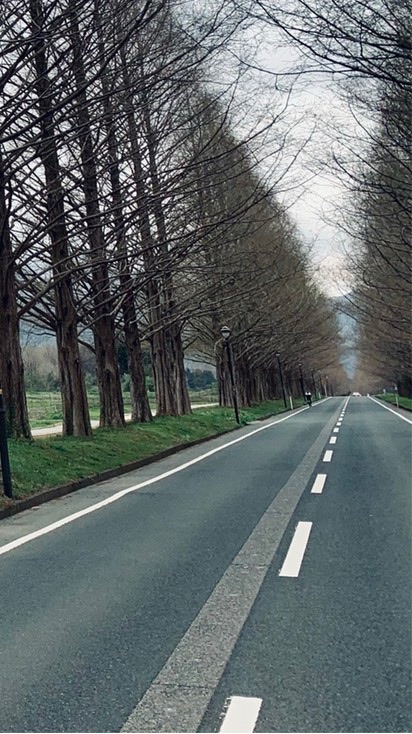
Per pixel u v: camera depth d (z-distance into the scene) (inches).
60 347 796.0
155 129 752.3
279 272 1633.9
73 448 651.5
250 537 323.6
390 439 903.1
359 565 268.5
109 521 379.2
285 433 1093.8
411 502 407.5
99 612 219.6
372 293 1448.1
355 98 583.8
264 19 412.2
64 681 167.6
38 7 508.7
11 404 628.4
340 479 517.3
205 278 1101.7
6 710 153.2
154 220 837.8
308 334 2832.2
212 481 533.3
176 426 1071.0
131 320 1091.9
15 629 205.8
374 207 798.5
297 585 243.8
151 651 185.3
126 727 144.3
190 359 2228.1
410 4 411.8
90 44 534.9
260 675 167.9
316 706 151.2
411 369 2326.5
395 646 184.7
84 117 615.2
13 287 639.1
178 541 320.2
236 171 909.2
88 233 845.2
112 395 954.7
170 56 620.4
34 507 446.3
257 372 2763.3
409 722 143.7
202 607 221.8
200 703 154.0
